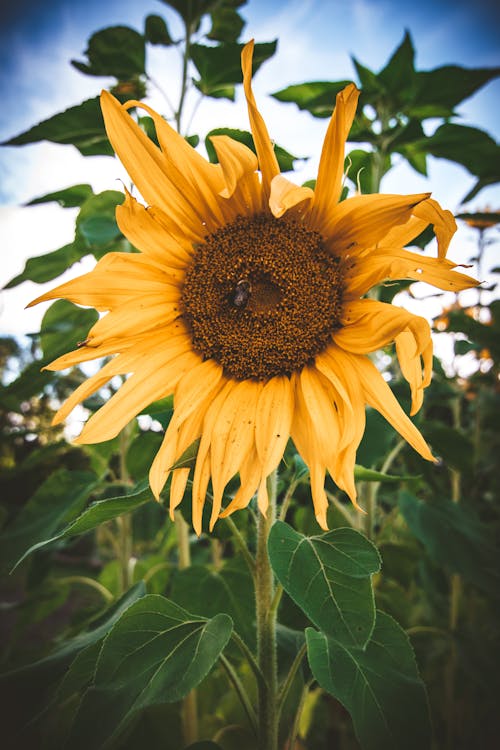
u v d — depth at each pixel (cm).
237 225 31
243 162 27
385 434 38
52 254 43
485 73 42
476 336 53
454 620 58
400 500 46
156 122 28
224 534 34
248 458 28
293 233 30
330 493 44
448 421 84
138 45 41
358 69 46
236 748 41
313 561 22
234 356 30
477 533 45
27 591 55
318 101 42
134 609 26
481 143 44
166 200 30
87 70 43
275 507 30
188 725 43
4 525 59
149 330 31
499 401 65
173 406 31
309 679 35
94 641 29
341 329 29
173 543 63
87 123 36
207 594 38
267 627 29
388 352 54
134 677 24
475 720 61
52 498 42
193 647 25
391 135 44
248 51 25
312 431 27
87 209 39
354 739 57
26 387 45
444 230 26
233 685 30
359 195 28
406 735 23
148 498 27
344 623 20
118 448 51
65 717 32
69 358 28
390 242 29
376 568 22
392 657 26
